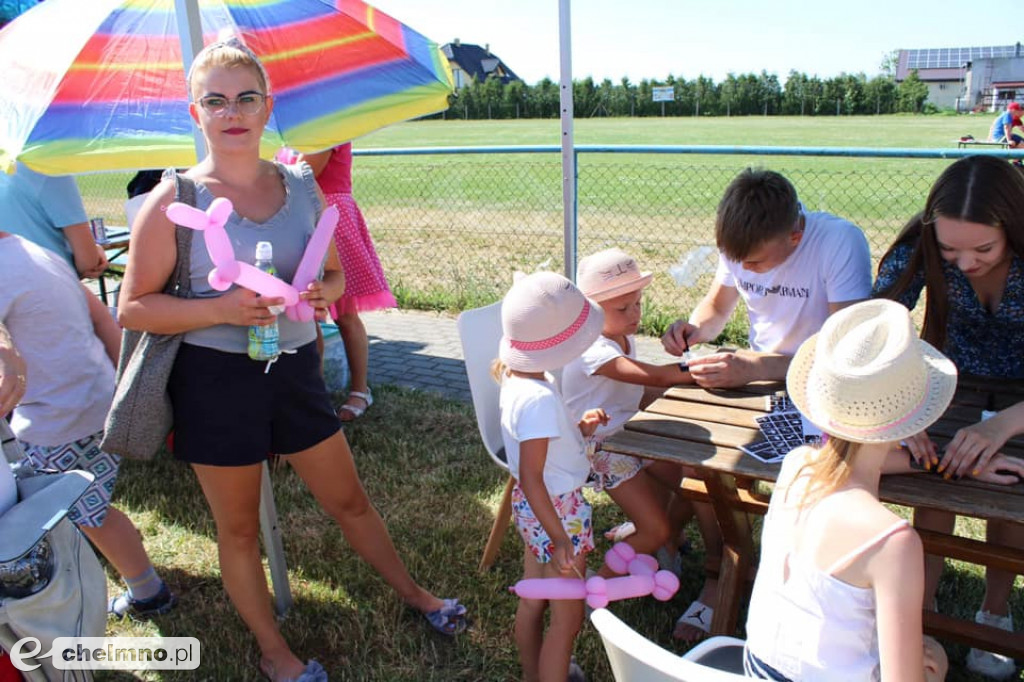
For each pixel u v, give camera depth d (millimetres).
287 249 2213
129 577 2896
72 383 2557
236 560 2436
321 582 3057
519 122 58062
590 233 9430
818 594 1516
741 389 2551
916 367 1499
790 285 2703
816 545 1520
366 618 2832
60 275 2557
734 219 2492
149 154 2701
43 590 1896
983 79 77500
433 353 5758
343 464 2525
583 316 2199
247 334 2191
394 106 3441
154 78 2771
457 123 58625
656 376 2594
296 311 2168
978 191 2045
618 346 2717
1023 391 2447
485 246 8953
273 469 3967
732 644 1959
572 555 2086
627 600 2914
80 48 2627
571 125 3432
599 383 2777
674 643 2709
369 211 11883
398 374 5348
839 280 2604
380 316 6715
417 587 2811
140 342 2170
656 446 2172
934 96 87500
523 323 2164
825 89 67688
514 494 2422
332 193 4305
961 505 1800
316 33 3326
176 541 3404
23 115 2547
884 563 1416
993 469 1917
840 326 1616
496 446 2979
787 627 1582
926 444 2000
